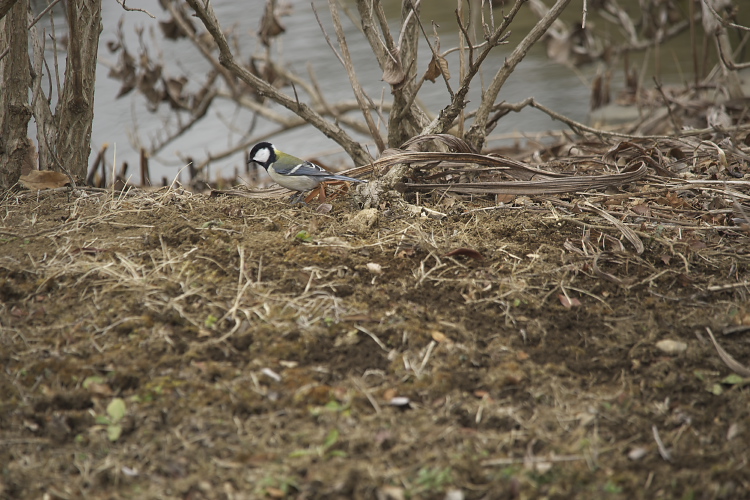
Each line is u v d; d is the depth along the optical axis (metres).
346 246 8.05
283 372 6.18
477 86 22.62
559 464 5.27
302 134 22.56
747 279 7.49
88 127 10.55
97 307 6.93
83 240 8.17
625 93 21.41
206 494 5.02
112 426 5.64
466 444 5.42
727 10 15.59
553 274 7.61
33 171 9.99
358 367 6.27
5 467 5.29
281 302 7.03
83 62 10.19
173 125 22.81
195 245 8.09
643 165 9.43
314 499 4.97
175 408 5.80
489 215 8.95
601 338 6.73
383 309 6.99
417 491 5.01
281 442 5.47
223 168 20.53
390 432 5.54
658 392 6.04
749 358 6.40
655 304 7.18
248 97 21.92
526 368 6.29
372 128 11.56
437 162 9.57
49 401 5.86
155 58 24.81
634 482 5.09
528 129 20.70
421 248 8.04
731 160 10.62
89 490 5.10
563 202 9.16
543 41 22.08
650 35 21.73
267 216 8.95
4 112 9.91
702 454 5.34
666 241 8.12
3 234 8.35
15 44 9.71
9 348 6.43
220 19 26.23
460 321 6.89
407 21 9.75
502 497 4.99
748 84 19.39
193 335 6.60
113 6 27.48
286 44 26.31
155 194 9.73
